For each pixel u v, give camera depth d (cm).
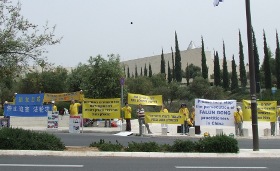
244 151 1328
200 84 6312
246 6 1370
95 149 1346
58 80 5278
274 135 2155
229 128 2625
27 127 2712
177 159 1189
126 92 3156
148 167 1020
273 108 2172
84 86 3117
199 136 2094
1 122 2470
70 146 1486
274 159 1222
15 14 1238
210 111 2161
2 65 1244
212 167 1030
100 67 3075
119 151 1302
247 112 2161
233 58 7869
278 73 6688
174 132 2339
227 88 8062
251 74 1359
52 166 1020
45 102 2825
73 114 2314
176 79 9306
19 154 1229
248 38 1366
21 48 1246
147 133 2238
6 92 4847
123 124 2403
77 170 962
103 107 2333
